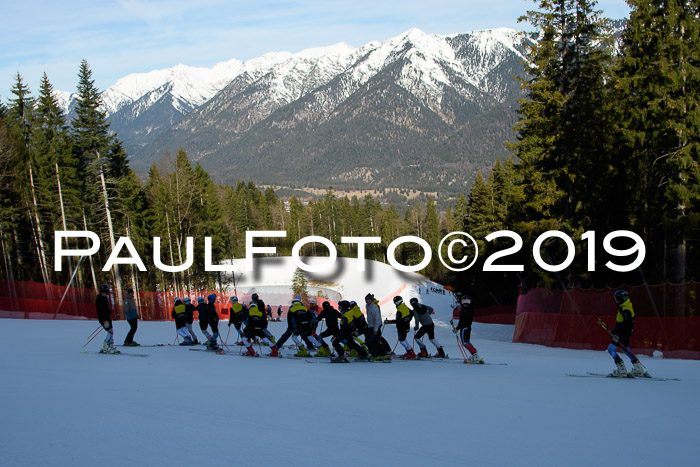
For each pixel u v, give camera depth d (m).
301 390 10.35
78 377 11.48
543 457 6.10
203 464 5.65
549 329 25.83
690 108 24.09
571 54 29.41
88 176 51.72
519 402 9.33
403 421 7.75
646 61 25.45
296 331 17.53
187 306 21.12
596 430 7.34
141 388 10.17
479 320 50.25
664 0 24.98
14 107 50.22
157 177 79.75
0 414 7.76
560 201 29.73
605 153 28.97
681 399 9.74
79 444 6.31
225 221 102.75
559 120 29.55
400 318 17.58
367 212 164.38
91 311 39.00
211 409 8.33
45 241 55.66
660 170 25.41
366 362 16.33
